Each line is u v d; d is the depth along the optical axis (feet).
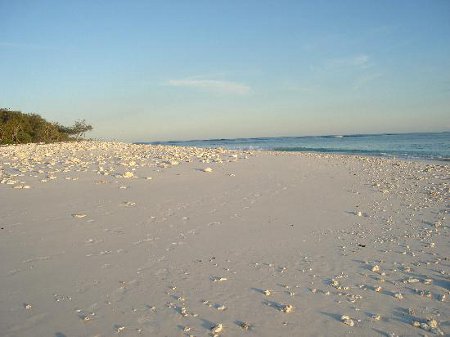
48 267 21.50
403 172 66.18
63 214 31.53
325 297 19.10
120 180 45.70
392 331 16.21
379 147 172.14
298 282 20.75
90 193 38.93
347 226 31.89
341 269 22.68
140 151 80.18
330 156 95.30
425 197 44.37
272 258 24.13
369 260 24.22
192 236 27.71
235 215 33.65
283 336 15.66
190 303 18.10
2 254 23.12
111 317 16.67
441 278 21.61
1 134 110.42
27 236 26.27
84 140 134.72
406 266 23.30
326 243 27.32
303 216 34.45
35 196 36.94
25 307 17.25
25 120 121.19
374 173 63.57
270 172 57.67
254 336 15.60
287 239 27.89
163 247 25.27
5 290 18.75
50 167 52.85
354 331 16.16
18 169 51.01
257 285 20.22
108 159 63.31
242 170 57.98
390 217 35.27
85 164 56.75
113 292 18.92
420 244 27.58
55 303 17.69
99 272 21.11
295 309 17.83
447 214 36.50
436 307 18.31
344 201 41.19
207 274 21.38
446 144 188.96
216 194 41.29
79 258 22.91
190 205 36.32
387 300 18.95
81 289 19.11
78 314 16.84
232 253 24.72
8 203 34.19
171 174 51.19
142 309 17.43
